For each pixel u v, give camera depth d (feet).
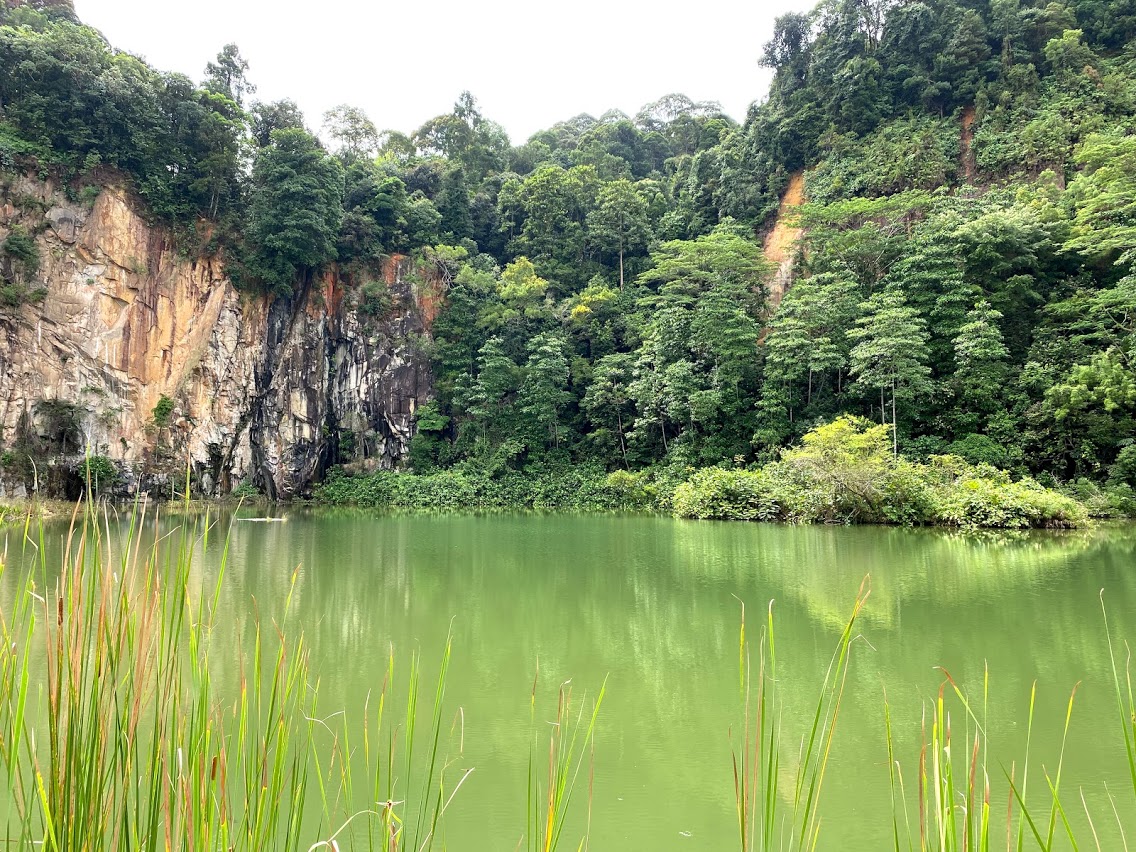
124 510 72.38
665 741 15.67
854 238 90.58
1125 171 79.25
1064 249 76.48
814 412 82.99
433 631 25.12
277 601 29.60
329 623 26.17
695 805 12.80
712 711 17.46
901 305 79.51
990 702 17.53
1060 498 55.47
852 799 12.94
